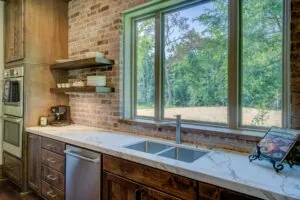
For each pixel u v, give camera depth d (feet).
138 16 8.41
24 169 9.20
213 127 6.37
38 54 9.63
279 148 4.20
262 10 5.62
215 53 6.48
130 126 8.00
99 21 9.09
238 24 5.95
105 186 5.82
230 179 3.68
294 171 4.05
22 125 9.20
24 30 9.18
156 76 7.84
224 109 6.30
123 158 5.34
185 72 7.18
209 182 3.89
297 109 4.69
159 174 4.62
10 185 9.89
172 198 4.40
